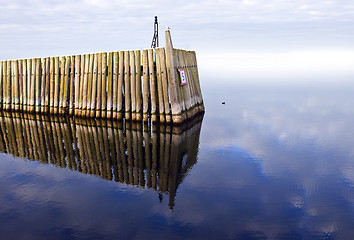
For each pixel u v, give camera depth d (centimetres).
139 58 1130
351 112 1520
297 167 712
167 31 1054
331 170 688
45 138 1037
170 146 921
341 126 1188
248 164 741
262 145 924
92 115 1267
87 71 1255
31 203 527
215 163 753
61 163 769
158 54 1086
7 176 673
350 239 407
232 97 2244
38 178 658
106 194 565
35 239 412
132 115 1167
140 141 980
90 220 463
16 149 909
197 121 1325
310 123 1258
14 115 1443
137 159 799
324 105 1772
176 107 1092
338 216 469
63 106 1357
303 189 578
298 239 409
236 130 1142
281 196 547
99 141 984
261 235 418
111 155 836
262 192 566
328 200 528
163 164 754
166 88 1098
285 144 932
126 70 1155
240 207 504
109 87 1208
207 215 477
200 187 596
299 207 502
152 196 554
